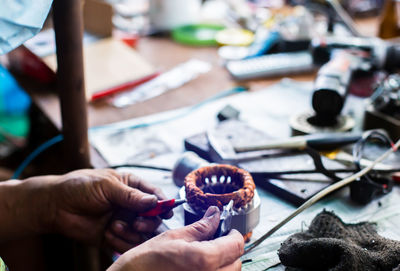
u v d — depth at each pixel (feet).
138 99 3.81
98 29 4.44
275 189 2.55
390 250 1.89
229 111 3.31
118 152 3.02
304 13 4.74
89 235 2.59
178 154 2.99
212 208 1.90
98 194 2.40
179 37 5.10
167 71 4.33
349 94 3.73
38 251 4.35
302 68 4.23
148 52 4.81
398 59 3.85
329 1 4.72
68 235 2.59
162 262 1.72
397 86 3.15
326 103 3.04
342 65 3.33
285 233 2.22
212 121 3.41
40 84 3.98
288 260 1.92
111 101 3.77
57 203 2.50
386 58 3.88
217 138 2.83
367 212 2.38
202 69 4.37
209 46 5.00
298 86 3.96
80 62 2.55
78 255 3.06
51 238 4.18
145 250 1.75
